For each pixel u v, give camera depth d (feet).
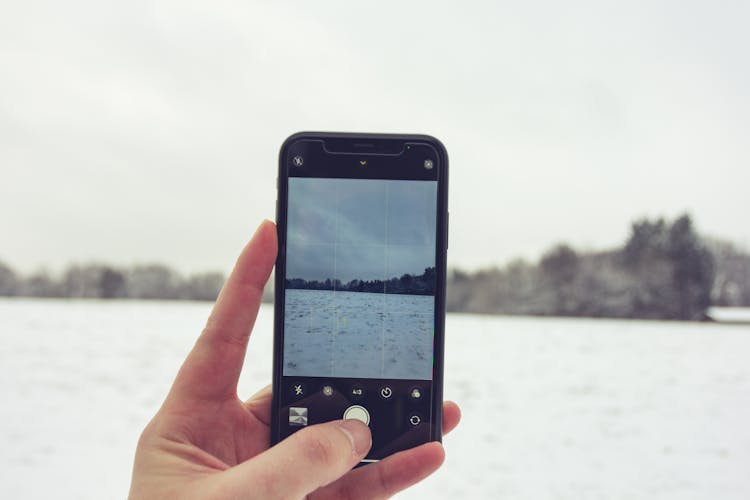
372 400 2.85
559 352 19.48
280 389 2.84
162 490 2.20
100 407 11.91
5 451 9.62
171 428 2.40
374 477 2.67
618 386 15.37
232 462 2.61
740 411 13.33
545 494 8.84
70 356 15.88
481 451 10.57
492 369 16.98
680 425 12.22
